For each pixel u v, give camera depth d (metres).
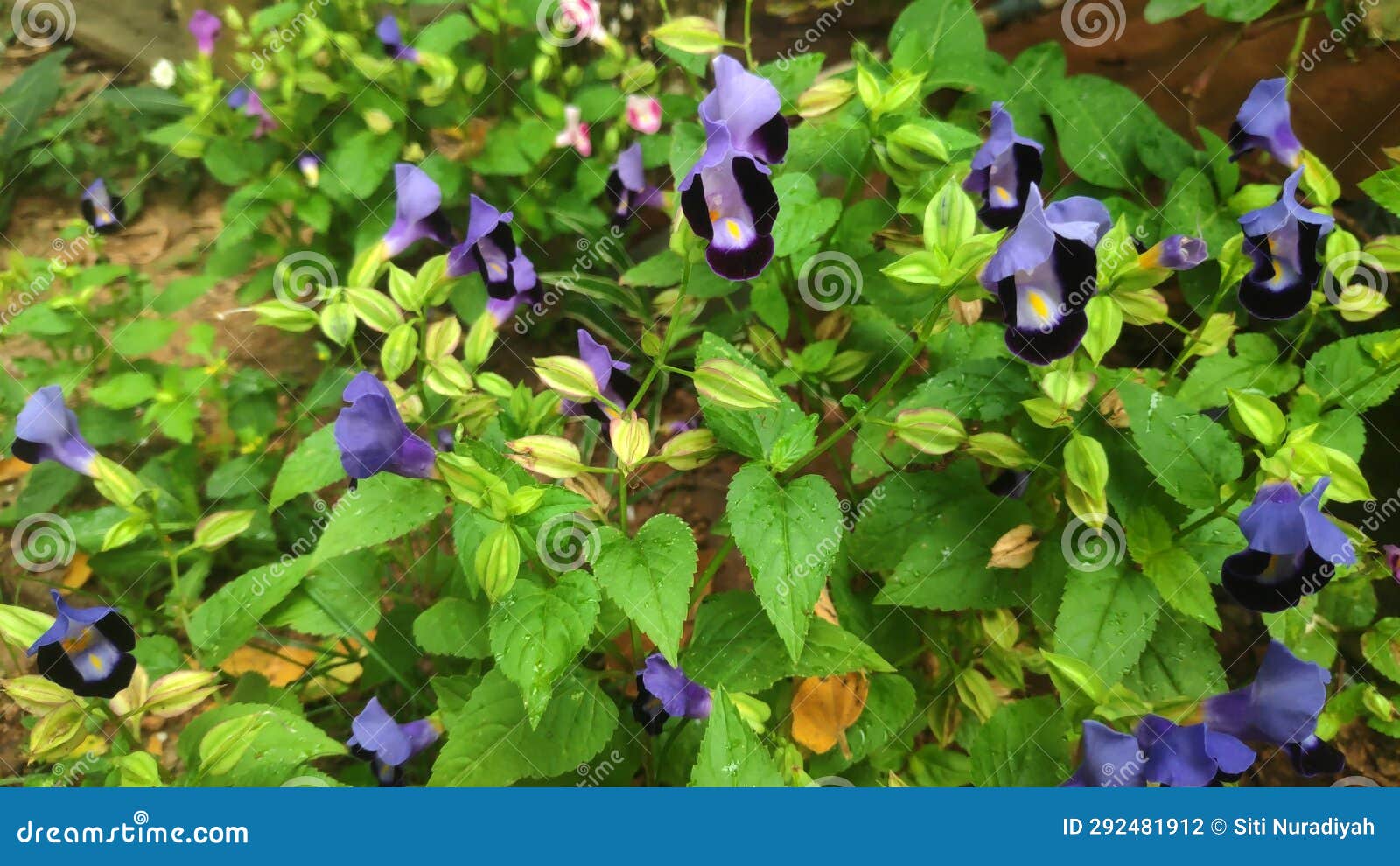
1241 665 0.41
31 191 0.61
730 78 0.30
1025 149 0.33
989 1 0.54
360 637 0.37
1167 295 0.46
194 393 0.45
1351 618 0.37
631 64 0.50
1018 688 0.36
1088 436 0.34
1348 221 0.45
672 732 0.35
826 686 0.36
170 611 0.39
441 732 0.35
